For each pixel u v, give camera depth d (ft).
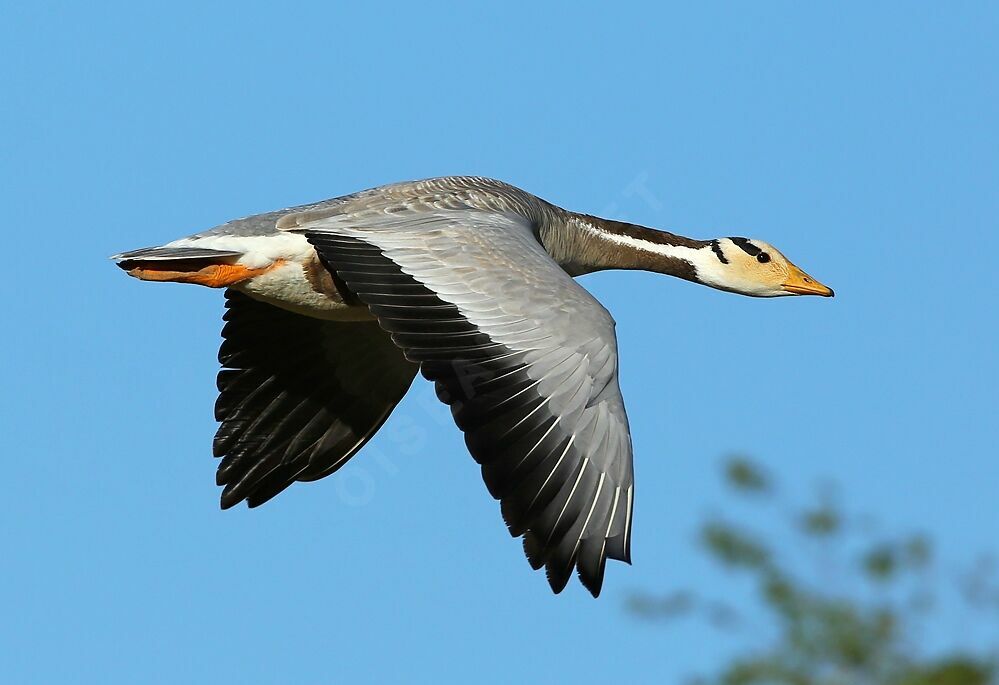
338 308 48.26
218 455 52.31
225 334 52.37
